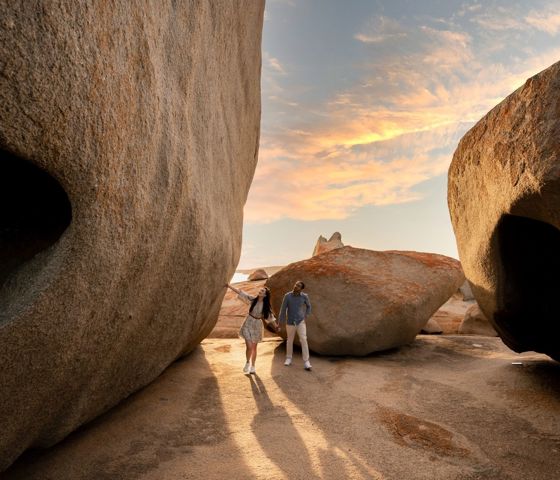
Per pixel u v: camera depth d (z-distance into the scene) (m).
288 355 7.06
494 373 5.99
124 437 4.06
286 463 3.55
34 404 2.71
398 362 7.29
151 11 2.65
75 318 2.54
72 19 1.87
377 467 3.49
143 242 2.95
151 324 3.95
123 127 2.37
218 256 5.31
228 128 5.56
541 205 3.35
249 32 6.30
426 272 8.58
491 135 4.04
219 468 3.47
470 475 3.38
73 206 2.24
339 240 24.19
